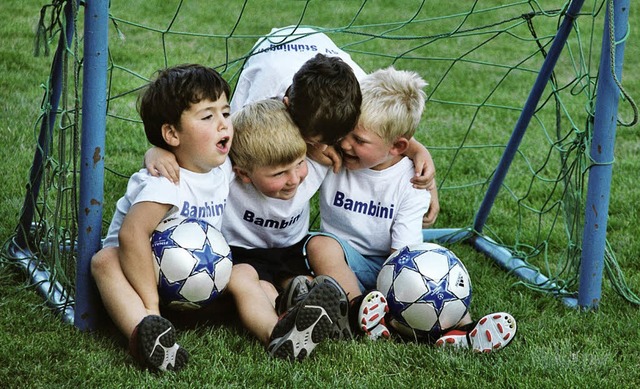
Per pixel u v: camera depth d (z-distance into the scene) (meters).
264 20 15.52
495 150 9.68
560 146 6.59
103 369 4.55
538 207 8.03
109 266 4.76
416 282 4.96
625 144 10.12
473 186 8.48
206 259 4.80
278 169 5.14
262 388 4.43
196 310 5.13
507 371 4.70
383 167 5.63
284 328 4.64
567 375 4.70
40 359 4.68
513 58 14.35
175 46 13.25
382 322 4.99
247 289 5.08
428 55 14.17
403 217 5.68
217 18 15.33
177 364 4.52
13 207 6.88
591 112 5.71
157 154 4.96
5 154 8.05
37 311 5.26
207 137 4.88
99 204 4.83
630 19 17.30
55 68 5.53
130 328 4.61
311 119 5.06
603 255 5.67
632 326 5.43
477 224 7.06
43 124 5.78
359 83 5.42
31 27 12.87
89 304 4.96
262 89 6.13
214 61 12.69
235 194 5.45
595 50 14.95
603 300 5.89
